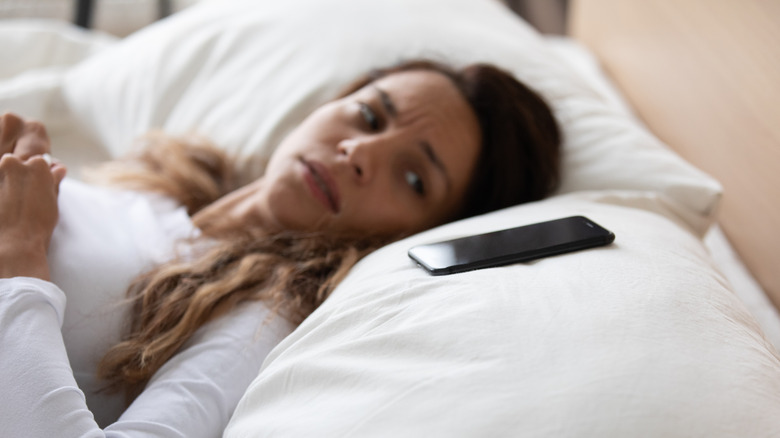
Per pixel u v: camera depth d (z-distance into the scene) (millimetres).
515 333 539
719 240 1036
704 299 597
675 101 1229
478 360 522
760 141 923
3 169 746
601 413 469
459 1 1369
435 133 969
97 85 1294
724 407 479
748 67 962
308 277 822
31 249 700
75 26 1670
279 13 1305
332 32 1248
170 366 712
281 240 890
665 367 501
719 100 1056
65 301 687
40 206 739
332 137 946
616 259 645
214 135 1183
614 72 1582
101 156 1304
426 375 520
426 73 1040
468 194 1052
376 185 920
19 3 1687
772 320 865
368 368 547
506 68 1198
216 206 995
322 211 911
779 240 870
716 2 1072
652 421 465
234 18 1328
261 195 957
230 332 745
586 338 525
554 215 789
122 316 756
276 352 650
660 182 948
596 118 1108
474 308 572
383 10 1283
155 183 1029
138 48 1324
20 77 1354
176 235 887
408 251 703
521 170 1043
